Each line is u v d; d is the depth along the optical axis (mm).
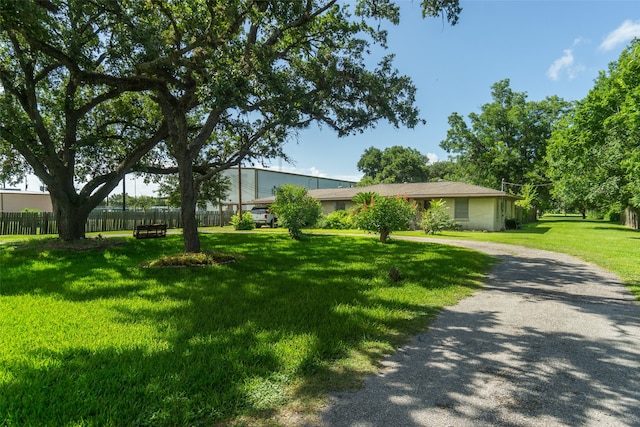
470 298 6145
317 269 8477
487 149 40312
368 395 2852
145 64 8398
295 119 9250
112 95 11805
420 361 3539
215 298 5754
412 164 66562
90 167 14383
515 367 3410
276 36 9766
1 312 4957
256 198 42688
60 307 5234
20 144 10578
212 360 3344
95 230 24078
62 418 2404
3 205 30078
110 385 2854
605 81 20797
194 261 8758
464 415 2570
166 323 4477
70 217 12328
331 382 3066
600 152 18859
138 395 2736
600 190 19500
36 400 2611
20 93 11070
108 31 9844
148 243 13266
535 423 2475
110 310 5074
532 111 39219
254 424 2441
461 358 3619
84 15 9250
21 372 3059
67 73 11898
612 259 10445
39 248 11195
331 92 10523
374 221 14375
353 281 7168
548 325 4703
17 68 11484
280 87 8453
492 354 3727
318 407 2664
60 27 8586
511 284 7297
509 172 39219
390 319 4812
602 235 19312
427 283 7117
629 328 4594
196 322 4523
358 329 4379
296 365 3309
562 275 8258
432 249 12594
